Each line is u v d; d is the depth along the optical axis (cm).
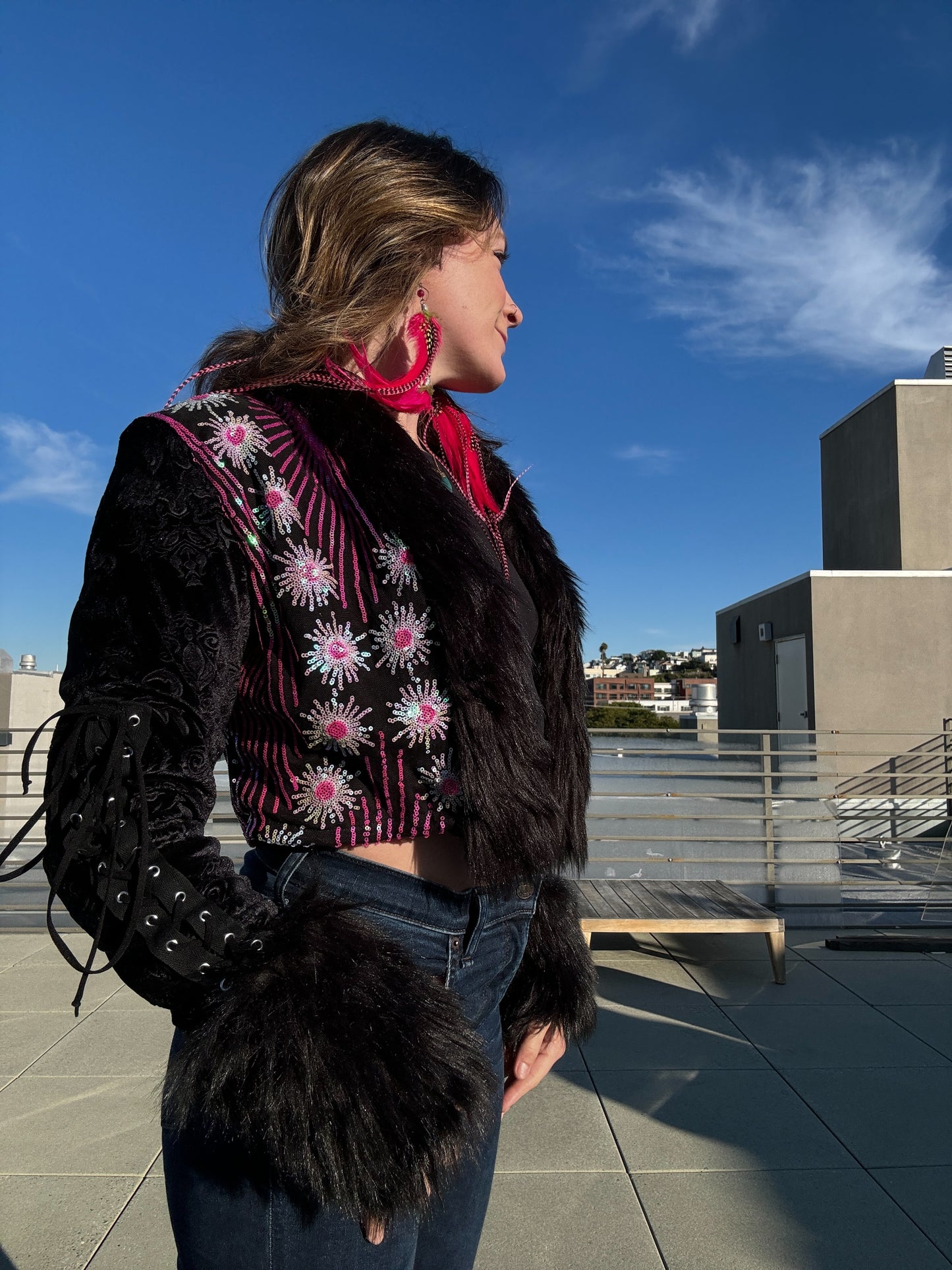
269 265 96
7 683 843
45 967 436
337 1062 62
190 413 74
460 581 77
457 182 91
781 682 1320
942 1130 276
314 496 76
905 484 1376
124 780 63
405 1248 77
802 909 536
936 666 1191
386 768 77
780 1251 217
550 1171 253
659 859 541
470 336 95
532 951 101
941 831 976
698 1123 281
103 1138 268
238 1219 72
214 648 68
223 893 65
